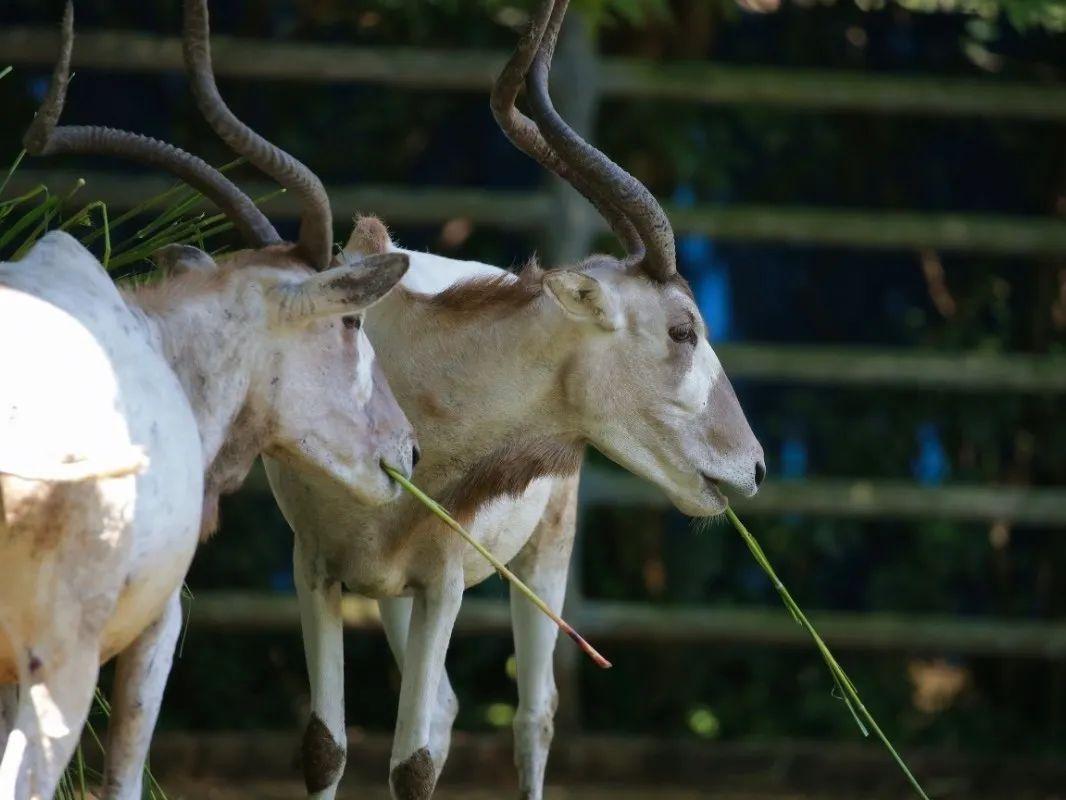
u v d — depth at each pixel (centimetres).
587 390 1355
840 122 2467
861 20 2470
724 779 2181
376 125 2395
